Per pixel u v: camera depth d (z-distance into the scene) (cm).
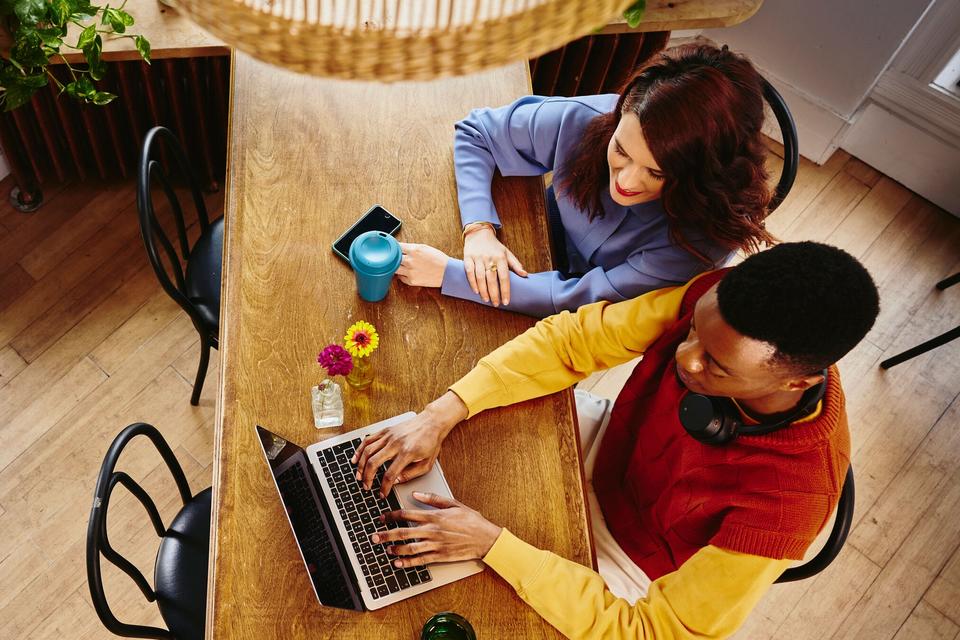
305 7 61
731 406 126
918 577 225
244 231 160
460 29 61
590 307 153
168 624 155
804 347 104
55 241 244
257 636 125
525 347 149
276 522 134
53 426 220
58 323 233
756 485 124
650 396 151
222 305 153
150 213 166
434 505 135
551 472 144
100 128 233
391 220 165
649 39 244
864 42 253
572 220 175
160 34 197
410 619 128
